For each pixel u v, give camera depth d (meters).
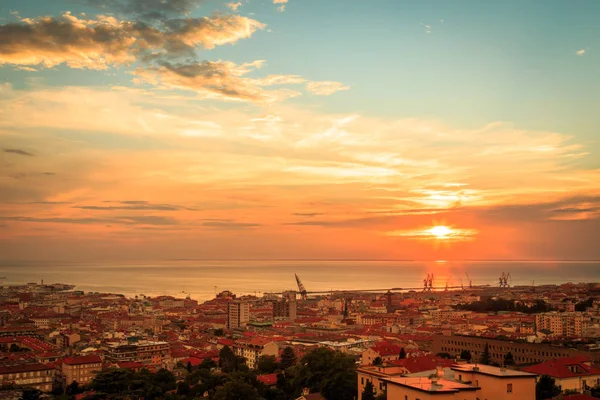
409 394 128.25
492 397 135.62
